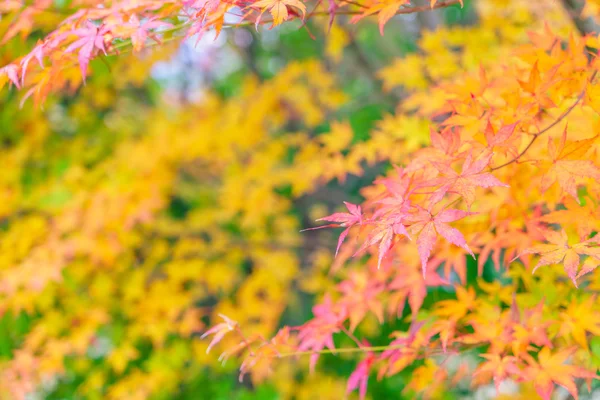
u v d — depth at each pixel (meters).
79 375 3.66
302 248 4.81
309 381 3.94
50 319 3.17
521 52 1.69
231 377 3.93
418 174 1.60
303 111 4.02
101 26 1.61
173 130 3.92
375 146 2.61
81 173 3.39
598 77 1.54
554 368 1.58
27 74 1.84
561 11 2.61
